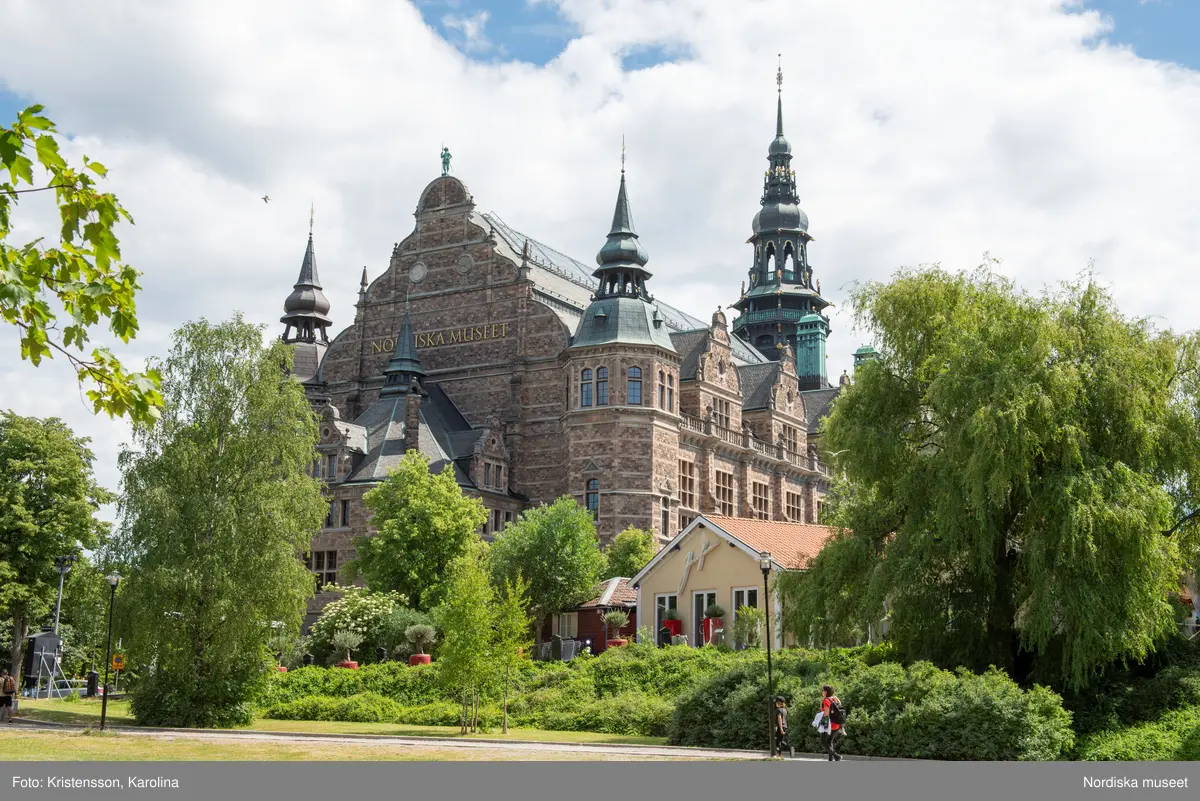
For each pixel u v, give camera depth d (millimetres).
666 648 49094
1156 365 37312
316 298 113312
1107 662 36156
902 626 38094
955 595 37812
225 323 46375
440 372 95625
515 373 92062
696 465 91812
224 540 43344
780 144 141625
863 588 37875
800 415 108375
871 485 39781
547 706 45406
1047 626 33375
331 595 82375
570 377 86500
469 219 96938
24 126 11008
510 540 68500
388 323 99375
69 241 11750
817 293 138500
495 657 40625
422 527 70625
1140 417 35344
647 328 86812
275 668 53031
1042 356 35906
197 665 43562
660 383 86562
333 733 39344
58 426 66625
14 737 33500
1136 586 34000
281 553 43969
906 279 40688
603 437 84500
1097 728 34531
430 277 98062
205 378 45500
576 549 67625
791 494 104875
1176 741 32594
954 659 37375
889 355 40688
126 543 43812
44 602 63969
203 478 44750
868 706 33469
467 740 36438
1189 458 36594
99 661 68000
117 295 11938
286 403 46156
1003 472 34000
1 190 11055
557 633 68562
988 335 37000
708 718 36719
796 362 132625
